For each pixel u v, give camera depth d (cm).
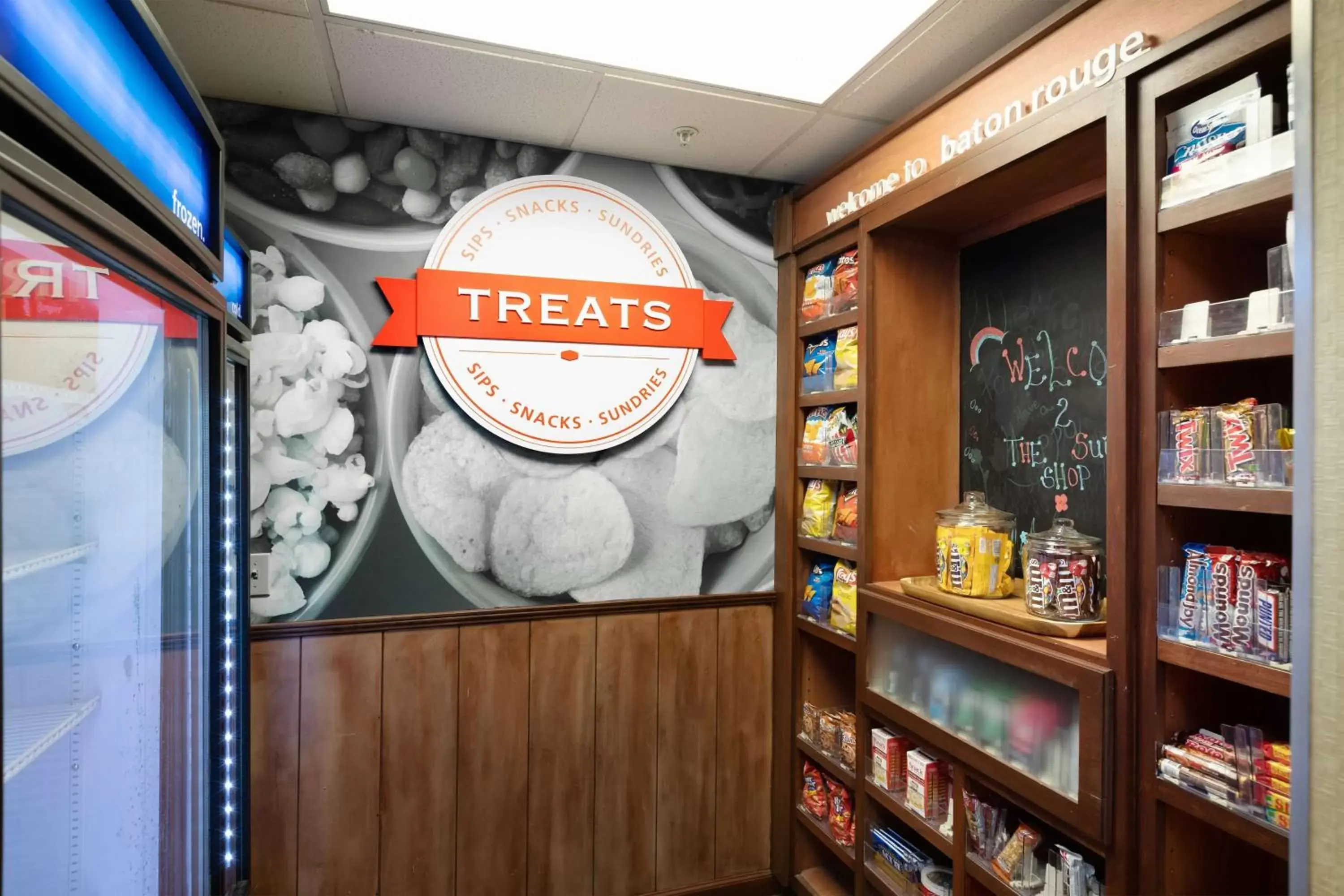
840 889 268
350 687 236
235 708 170
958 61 206
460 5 181
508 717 253
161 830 129
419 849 243
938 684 207
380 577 242
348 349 240
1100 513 198
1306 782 83
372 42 197
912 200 217
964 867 194
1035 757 173
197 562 137
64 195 79
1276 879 155
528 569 258
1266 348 126
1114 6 155
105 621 114
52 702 105
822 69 211
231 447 171
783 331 288
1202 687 149
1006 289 230
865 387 237
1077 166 184
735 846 283
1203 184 138
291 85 220
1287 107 135
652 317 272
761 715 287
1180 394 148
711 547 281
